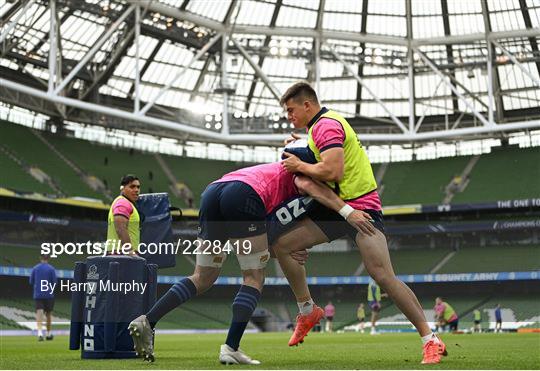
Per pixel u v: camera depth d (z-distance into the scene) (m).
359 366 9.30
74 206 87.12
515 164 99.62
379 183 104.56
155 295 11.48
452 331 34.88
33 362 10.98
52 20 66.81
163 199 12.09
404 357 12.75
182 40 86.19
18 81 89.88
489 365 9.33
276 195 9.85
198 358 12.30
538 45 85.56
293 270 10.06
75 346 12.00
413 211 93.88
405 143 107.75
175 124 78.00
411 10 83.06
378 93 100.00
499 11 80.31
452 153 106.12
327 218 9.89
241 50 83.81
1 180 84.00
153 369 8.88
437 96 99.12
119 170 98.25
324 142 9.84
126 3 77.94
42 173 89.44
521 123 77.00
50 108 95.44
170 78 94.06
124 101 96.56
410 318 10.11
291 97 10.52
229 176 9.92
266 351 16.50
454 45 87.31
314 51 88.31
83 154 97.44
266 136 85.25
